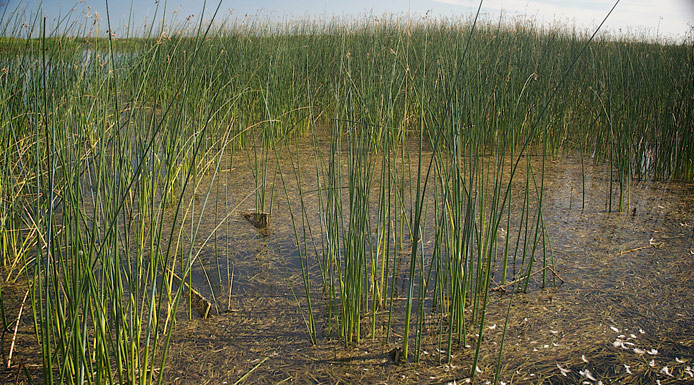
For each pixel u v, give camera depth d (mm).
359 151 2199
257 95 5535
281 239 3139
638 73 5273
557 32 8062
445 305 2393
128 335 1817
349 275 2080
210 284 2572
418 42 6293
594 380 1873
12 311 2254
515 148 5363
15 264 2539
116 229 1649
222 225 3346
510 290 2549
